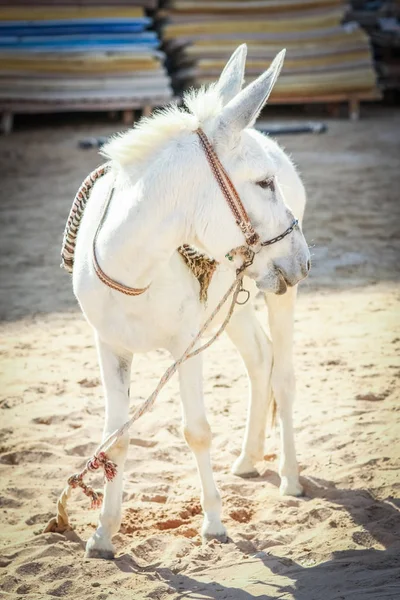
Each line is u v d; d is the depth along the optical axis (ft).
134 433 31.07
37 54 98.48
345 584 20.70
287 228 20.95
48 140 96.68
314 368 36.24
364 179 77.00
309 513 24.80
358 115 107.96
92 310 22.13
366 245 56.85
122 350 22.84
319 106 114.93
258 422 27.76
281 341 27.20
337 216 64.69
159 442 30.27
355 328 41.06
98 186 23.18
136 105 99.91
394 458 27.86
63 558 22.94
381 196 71.00
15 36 98.78
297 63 103.55
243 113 20.04
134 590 21.09
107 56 99.09
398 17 114.93
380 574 21.03
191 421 22.80
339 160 84.79
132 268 21.12
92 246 21.83
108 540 23.18
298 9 104.12
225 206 20.43
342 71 104.42
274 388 27.20
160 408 33.04
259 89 19.94
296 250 21.12
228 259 20.95
